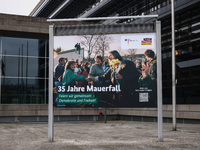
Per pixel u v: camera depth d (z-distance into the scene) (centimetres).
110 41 1086
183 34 2806
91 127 1997
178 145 959
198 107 2134
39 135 1387
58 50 1081
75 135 1379
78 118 2980
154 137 1257
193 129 1689
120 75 1077
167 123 2392
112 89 1075
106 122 2719
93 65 1080
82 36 1087
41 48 3009
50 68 1071
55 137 1270
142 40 1083
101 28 1091
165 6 3053
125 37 1085
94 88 1076
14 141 1125
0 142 1097
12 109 2766
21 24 2848
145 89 1072
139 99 1070
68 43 1085
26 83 2920
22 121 2797
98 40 1086
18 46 2936
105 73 1078
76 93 1073
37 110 2838
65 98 1071
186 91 2645
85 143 1032
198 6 2658
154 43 1080
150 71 1074
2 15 2798
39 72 2975
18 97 2877
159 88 1049
